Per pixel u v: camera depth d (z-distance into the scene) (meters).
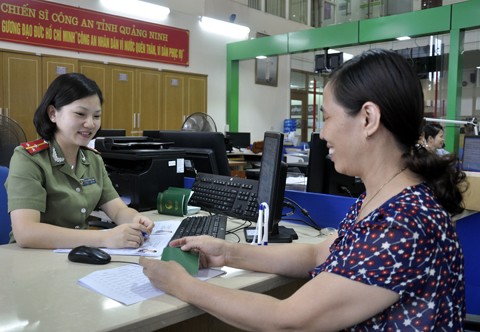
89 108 1.45
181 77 7.57
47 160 1.45
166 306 0.86
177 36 7.46
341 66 0.81
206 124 4.80
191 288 0.88
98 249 1.15
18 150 1.42
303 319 0.73
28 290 0.94
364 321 0.73
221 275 1.06
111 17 6.57
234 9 8.36
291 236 1.43
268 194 1.38
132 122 6.89
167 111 7.38
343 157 0.80
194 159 2.14
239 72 8.75
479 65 7.68
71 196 1.48
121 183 1.95
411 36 5.80
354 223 0.83
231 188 1.76
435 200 0.75
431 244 0.69
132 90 6.88
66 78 1.45
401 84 0.73
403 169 0.78
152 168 1.94
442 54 6.77
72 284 0.98
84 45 6.29
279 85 9.66
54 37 5.98
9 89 5.59
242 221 1.72
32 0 5.74
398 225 0.69
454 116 5.44
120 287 0.95
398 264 0.68
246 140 7.24
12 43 5.61
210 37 8.02
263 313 0.77
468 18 5.22
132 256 1.20
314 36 6.87
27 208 1.33
